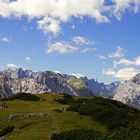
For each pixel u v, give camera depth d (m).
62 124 81.38
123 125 80.62
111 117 84.44
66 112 92.44
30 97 129.00
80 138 61.28
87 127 79.44
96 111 88.44
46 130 76.12
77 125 80.81
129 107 124.88
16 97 128.75
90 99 130.88
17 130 80.12
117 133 54.03
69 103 122.81
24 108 107.81
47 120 87.56
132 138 50.06
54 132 73.81
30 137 70.19
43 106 112.25
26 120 89.44
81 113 89.00
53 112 96.88
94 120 83.94
